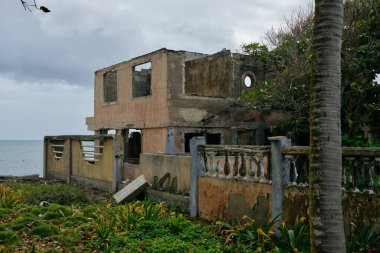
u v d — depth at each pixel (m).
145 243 8.14
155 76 19.22
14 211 10.49
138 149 25.30
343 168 7.32
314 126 4.96
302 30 17.23
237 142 19.91
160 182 13.10
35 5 4.65
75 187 16.55
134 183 13.60
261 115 20.39
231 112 19.75
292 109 17.80
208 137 20.94
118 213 10.20
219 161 10.38
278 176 8.44
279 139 8.43
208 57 21.44
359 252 6.79
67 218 9.88
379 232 6.78
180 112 18.70
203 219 10.76
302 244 7.51
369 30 15.58
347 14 15.68
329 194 4.84
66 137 19.61
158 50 18.97
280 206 8.38
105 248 7.76
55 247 7.91
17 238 8.12
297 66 16.27
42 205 12.29
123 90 21.83
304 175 8.09
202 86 21.83
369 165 6.98
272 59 19.31
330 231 4.80
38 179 20.61
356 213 7.12
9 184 17.00
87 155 18.19
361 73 15.31
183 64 19.03
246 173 9.58
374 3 15.52
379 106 14.84
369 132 16.09
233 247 7.83
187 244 7.98
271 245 7.67
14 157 100.00
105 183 16.55
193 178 11.14
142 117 20.16
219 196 10.26
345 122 15.88
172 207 12.09
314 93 4.98
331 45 4.91
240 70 20.34
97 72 24.41
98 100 24.33
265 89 17.28
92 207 11.48
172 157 12.60
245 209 9.45
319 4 4.97
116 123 22.36
